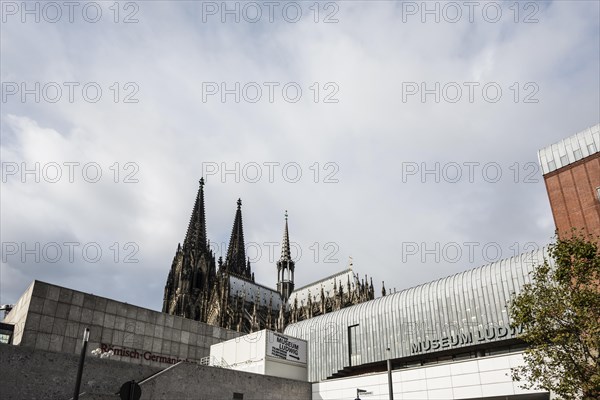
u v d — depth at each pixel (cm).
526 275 4028
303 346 5272
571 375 2195
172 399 3253
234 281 13412
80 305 4712
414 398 3834
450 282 4622
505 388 3353
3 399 2573
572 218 3625
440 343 4434
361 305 5397
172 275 13088
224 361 5059
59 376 2833
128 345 4984
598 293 2244
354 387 4244
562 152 3856
